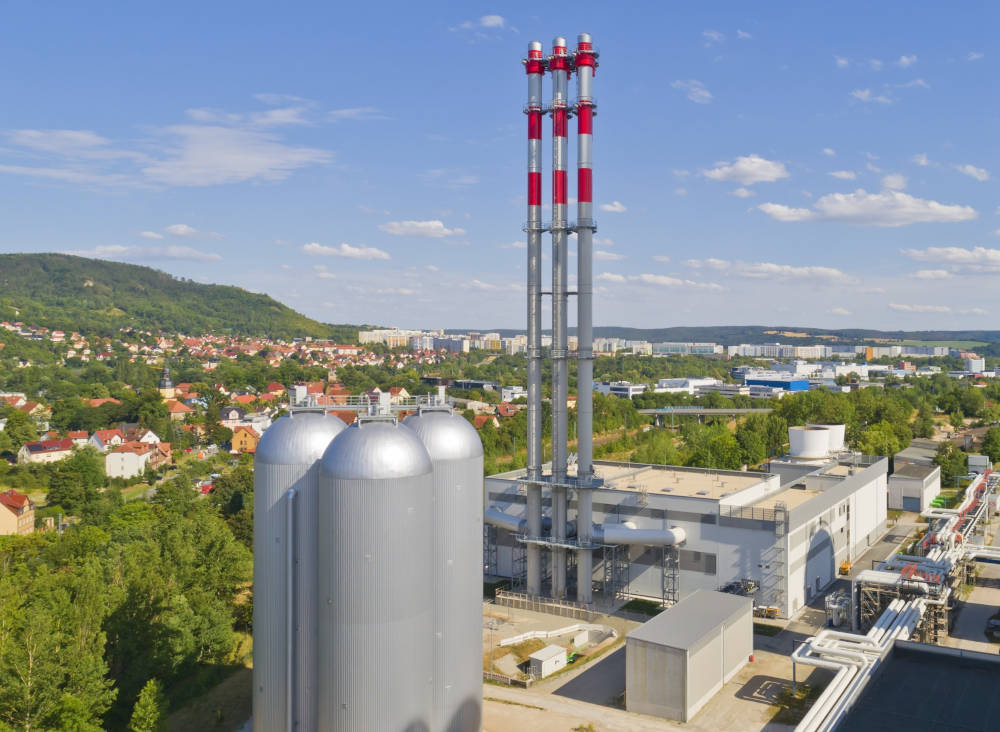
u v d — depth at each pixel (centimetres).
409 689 3912
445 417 4541
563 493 7481
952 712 4112
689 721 5088
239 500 11975
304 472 4128
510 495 8619
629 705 5291
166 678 5697
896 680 4556
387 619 3834
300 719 4169
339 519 3825
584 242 7156
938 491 12900
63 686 4609
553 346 7431
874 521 9994
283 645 4178
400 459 3872
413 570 3903
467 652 4444
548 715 5212
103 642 5034
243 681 5897
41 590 6394
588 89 7069
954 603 7344
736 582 7231
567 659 6206
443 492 4341
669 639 5222
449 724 4366
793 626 6844
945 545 7662
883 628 5525
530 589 7725
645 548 7694
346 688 3841
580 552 7419
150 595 5994
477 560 4522
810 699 5372
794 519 7150
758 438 15838
